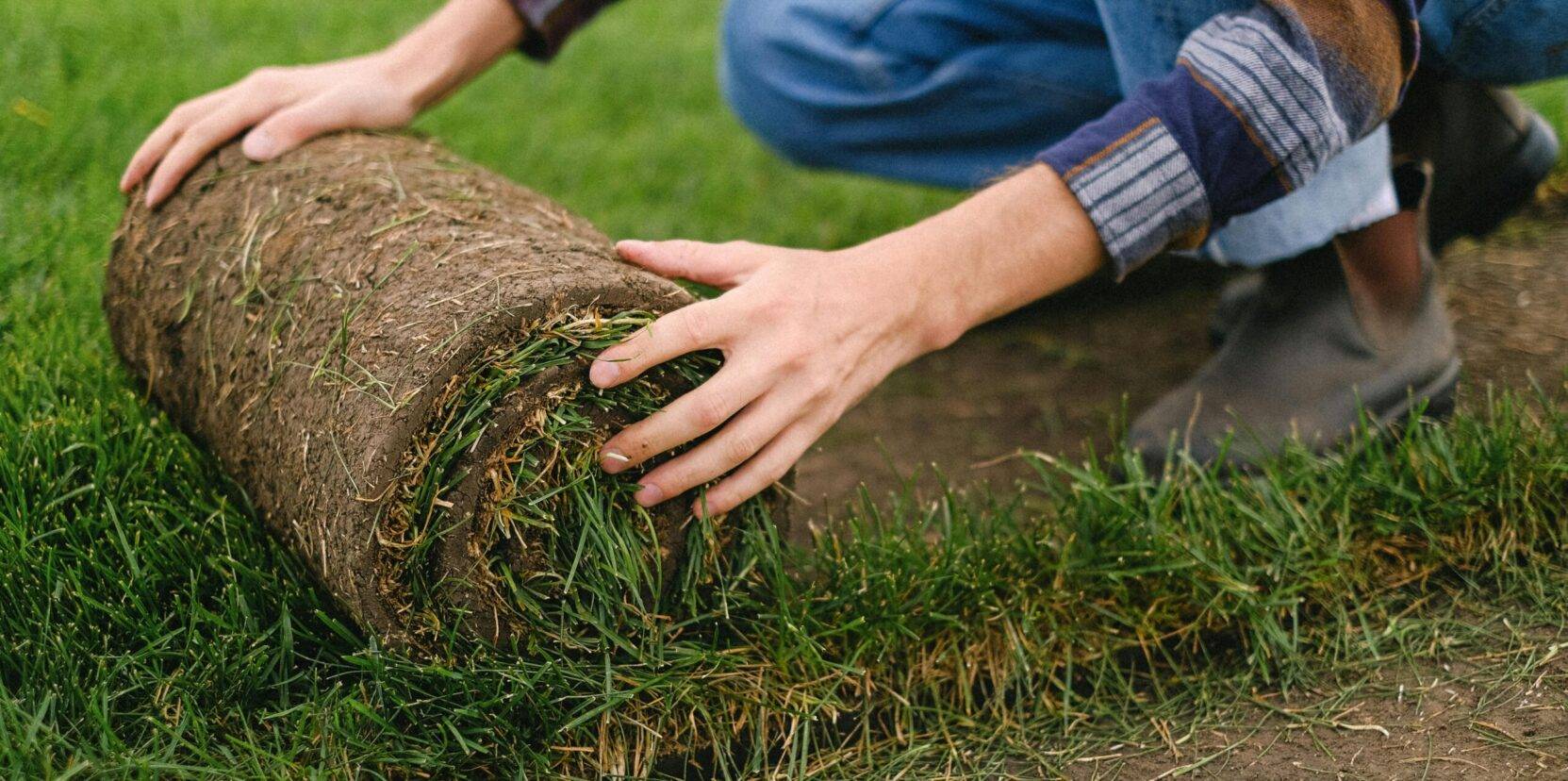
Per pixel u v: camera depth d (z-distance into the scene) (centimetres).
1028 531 137
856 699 128
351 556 116
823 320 118
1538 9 133
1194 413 143
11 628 122
